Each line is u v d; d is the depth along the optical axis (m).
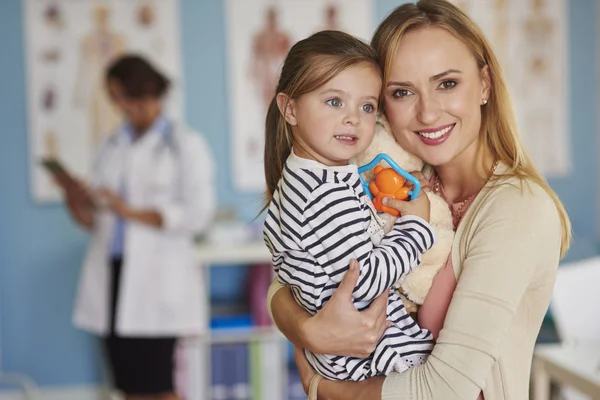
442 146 1.18
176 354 3.31
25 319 3.69
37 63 3.57
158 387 2.98
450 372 1.06
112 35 3.59
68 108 3.59
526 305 1.14
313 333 1.13
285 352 3.40
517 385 1.13
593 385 1.92
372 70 1.16
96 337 3.72
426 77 1.15
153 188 2.97
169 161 2.98
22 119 3.61
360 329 1.10
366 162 1.26
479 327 1.05
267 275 3.36
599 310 2.48
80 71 3.59
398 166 1.20
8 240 3.65
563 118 3.81
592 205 3.87
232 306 3.68
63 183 3.04
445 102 1.16
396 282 1.21
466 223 1.16
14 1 3.55
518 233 1.08
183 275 2.99
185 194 2.97
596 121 3.84
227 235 3.43
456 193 1.28
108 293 2.97
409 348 1.16
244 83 3.66
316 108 1.14
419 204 1.17
